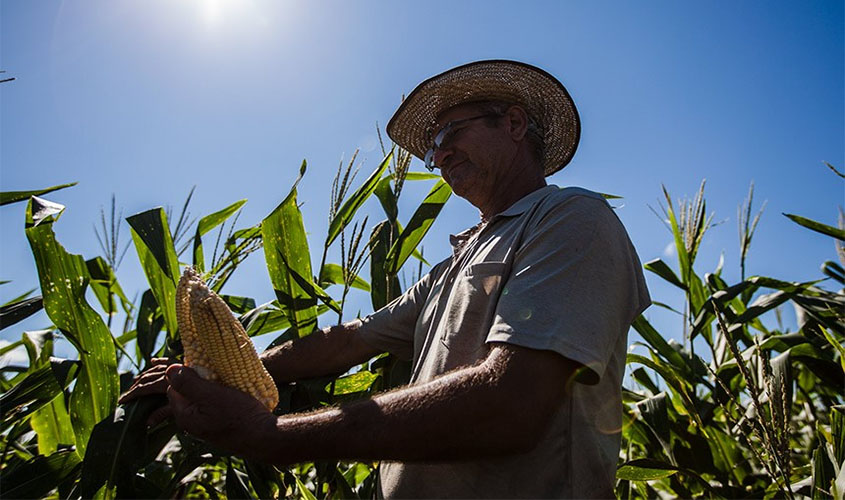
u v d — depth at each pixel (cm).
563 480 178
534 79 294
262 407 189
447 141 265
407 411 171
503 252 209
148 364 293
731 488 313
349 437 173
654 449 326
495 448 167
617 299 190
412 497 192
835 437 245
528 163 264
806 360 343
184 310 196
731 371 344
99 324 250
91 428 243
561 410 184
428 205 305
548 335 172
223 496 314
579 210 197
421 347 236
